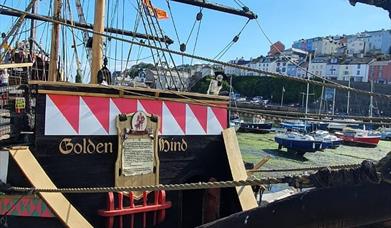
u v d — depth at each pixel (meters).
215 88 6.55
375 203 1.72
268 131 62.25
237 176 5.96
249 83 110.69
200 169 5.83
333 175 1.83
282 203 1.91
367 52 132.75
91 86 4.90
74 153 4.83
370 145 55.84
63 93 4.76
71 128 4.81
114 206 5.05
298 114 4.78
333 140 50.38
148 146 5.31
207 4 7.95
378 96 3.29
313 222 1.84
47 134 4.69
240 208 5.90
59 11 7.52
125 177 5.11
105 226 5.00
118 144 5.07
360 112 66.12
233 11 8.14
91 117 4.92
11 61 10.35
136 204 5.20
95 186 4.96
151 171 5.34
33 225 4.69
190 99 5.62
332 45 152.50
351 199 1.76
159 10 9.18
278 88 102.06
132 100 5.18
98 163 4.97
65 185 4.78
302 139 46.31
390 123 3.35
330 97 72.00
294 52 104.31
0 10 7.91
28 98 4.73
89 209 4.94
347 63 123.75
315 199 1.84
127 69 8.65
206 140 5.89
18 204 4.72
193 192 6.03
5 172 4.52
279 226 1.89
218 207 6.11
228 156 5.96
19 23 6.93
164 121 5.46
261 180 2.40
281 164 40.53
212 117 5.94
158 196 5.41
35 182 4.49
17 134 4.74
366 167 1.73
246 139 56.06
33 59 11.45
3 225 4.83
